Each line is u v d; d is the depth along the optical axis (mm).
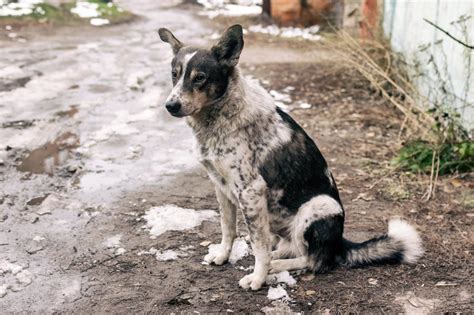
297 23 7258
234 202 2115
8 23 6828
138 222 2504
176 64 2051
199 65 1994
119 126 3447
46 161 3016
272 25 7398
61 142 3232
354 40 4270
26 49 5664
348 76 4527
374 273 2164
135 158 3068
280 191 2078
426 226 2434
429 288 2096
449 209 2547
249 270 2205
